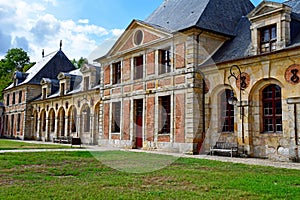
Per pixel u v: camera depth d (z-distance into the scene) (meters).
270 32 14.57
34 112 38.16
